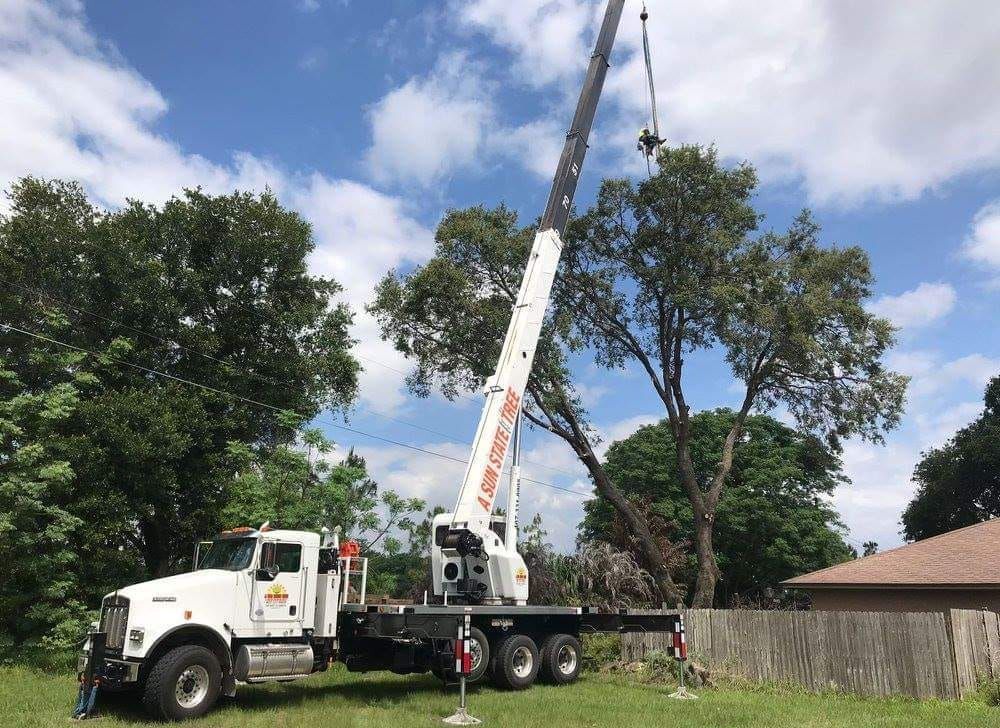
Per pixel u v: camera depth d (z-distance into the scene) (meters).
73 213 23.20
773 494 40.16
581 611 15.22
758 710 11.97
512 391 15.21
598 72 18.53
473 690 13.73
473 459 14.56
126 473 19.66
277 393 24.06
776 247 26.80
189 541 22.64
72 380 20.56
